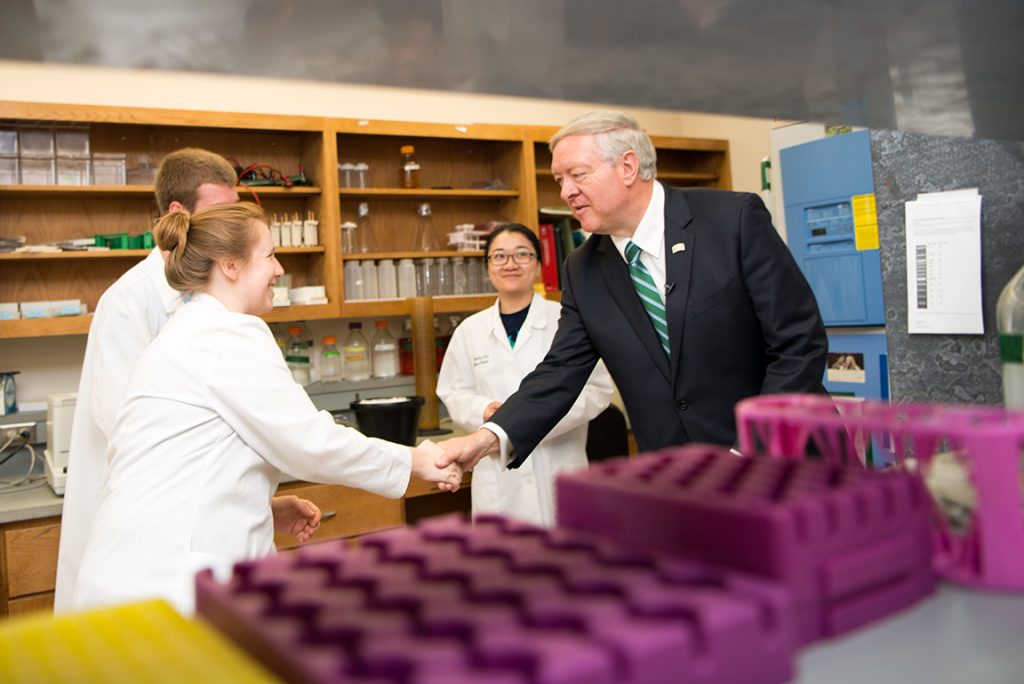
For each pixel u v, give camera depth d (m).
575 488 0.59
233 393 1.41
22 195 2.98
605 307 1.71
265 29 0.51
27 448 2.88
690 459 0.63
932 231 1.43
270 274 1.62
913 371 1.50
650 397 1.65
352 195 3.50
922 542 0.54
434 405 3.23
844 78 0.81
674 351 1.59
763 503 0.48
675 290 1.58
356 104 3.73
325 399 3.32
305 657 0.36
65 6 0.44
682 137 4.11
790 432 0.68
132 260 3.17
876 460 0.87
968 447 0.56
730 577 0.44
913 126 1.06
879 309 2.77
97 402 1.83
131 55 0.54
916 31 0.67
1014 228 1.33
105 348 1.84
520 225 2.80
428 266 3.59
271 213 3.46
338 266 3.22
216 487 1.41
